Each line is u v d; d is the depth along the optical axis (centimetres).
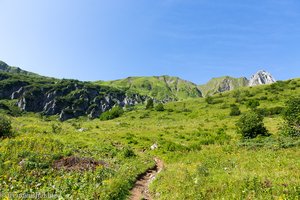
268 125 6153
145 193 2127
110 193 1736
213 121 8381
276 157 2639
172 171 2659
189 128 7194
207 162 2844
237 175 1986
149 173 2977
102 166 2498
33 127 5466
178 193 1795
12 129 4450
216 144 4472
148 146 5003
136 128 7738
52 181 1961
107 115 12725
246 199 1452
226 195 1570
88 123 9919
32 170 2164
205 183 1891
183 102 15012
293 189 1469
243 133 4831
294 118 4084
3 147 2755
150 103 14312
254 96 13062
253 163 2489
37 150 2822
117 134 6056
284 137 3862
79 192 1753
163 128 7444
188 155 3734
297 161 2319
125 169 2730
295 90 12850
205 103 13700
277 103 10369
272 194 1466
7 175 1956
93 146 4069
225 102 12938
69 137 4688
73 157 2678
